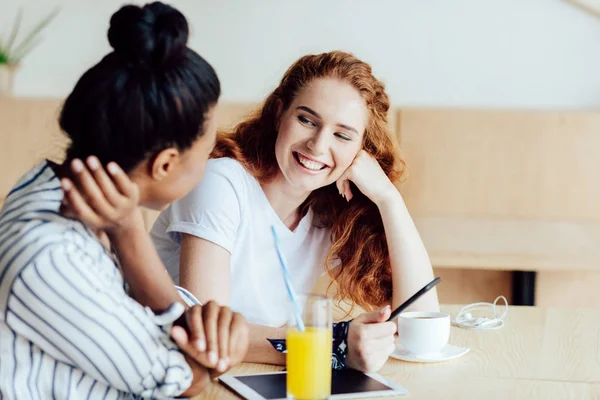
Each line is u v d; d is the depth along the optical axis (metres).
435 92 3.08
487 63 3.05
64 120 0.93
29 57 3.18
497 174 2.83
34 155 2.88
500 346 1.36
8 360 0.89
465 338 1.41
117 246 1.03
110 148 0.90
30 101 2.88
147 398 0.97
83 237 0.92
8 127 2.88
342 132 1.45
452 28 3.05
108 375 0.91
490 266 2.33
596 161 2.79
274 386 1.11
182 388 0.96
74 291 0.87
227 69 3.15
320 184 1.49
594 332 1.46
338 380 1.14
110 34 0.92
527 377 1.18
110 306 0.90
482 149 2.83
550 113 2.80
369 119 1.51
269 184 1.53
